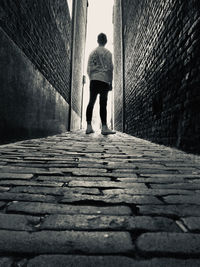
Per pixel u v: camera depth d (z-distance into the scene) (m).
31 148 2.82
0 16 2.54
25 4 3.44
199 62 2.44
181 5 3.06
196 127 2.50
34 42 3.98
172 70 3.38
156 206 1.02
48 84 4.95
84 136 5.56
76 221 0.85
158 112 4.14
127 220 0.86
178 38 3.15
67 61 8.09
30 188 1.25
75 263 0.60
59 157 2.27
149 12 5.05
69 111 8.86
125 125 9.24
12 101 2.94
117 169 1.79
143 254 0.64
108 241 0.71
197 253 0.65
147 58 5.20
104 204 1.04
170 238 0.73
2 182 1.36
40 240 0.70
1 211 0.93
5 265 0.58
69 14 8.11
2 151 2.48
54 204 1.02
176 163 2.08
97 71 5.78
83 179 1.47
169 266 0.59
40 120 4.39
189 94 2.71
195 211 0.96
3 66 2.62
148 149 3.15
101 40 6.02
